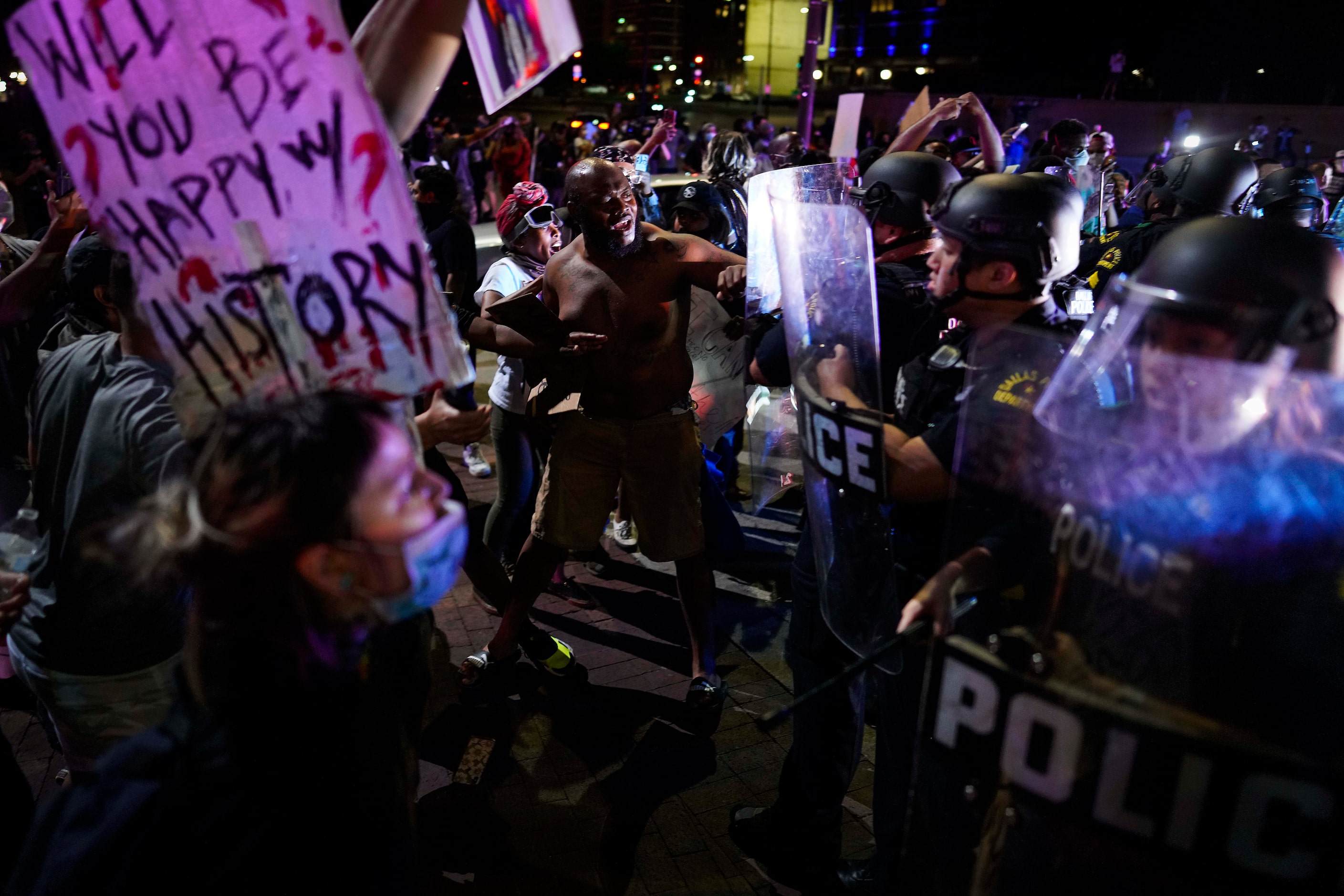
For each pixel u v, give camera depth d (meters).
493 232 12.03
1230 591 1.03
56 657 1.76
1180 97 28.41
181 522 1.04
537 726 3.14
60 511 1.72
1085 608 1.10
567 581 4.01
